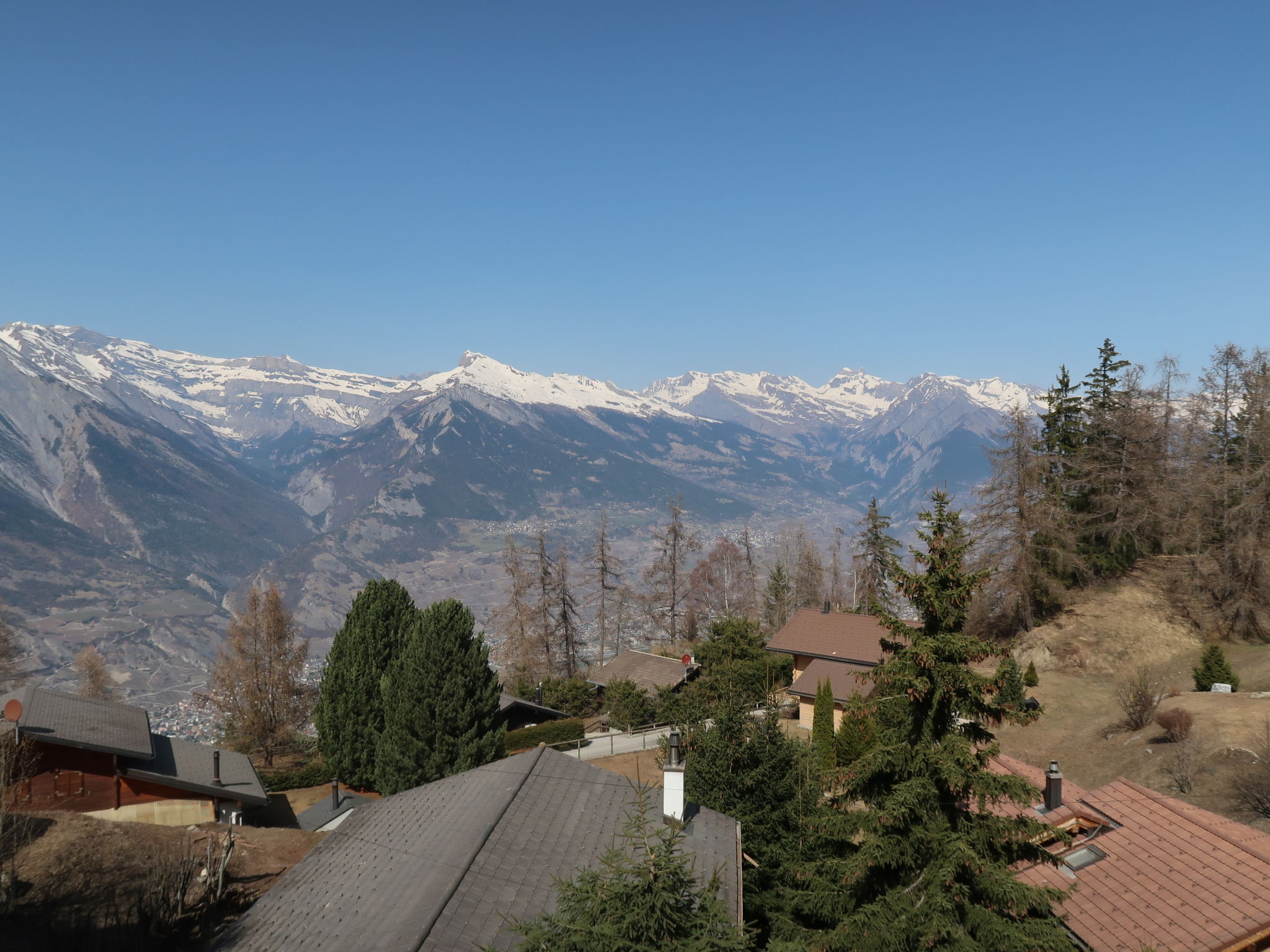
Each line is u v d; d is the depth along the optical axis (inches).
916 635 674.8
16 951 706.2
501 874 658.2
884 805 648.4
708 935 524.4
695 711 1027.9
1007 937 589.9
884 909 641.0
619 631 3656.5
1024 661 2253.9
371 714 1672.0
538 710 2209.6
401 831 803.4
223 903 909.2
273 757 2274.9
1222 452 2279.8
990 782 619.2
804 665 2180.1
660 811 805.9
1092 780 1539.1
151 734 1464.1
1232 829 928.9
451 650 1476.4
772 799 933.2
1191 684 1905.8
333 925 645.3
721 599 3740.2
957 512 677.9
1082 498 2490.2
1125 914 812.0
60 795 1235.9
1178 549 2423.7
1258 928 741.9
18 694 1403.8
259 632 2228.1
